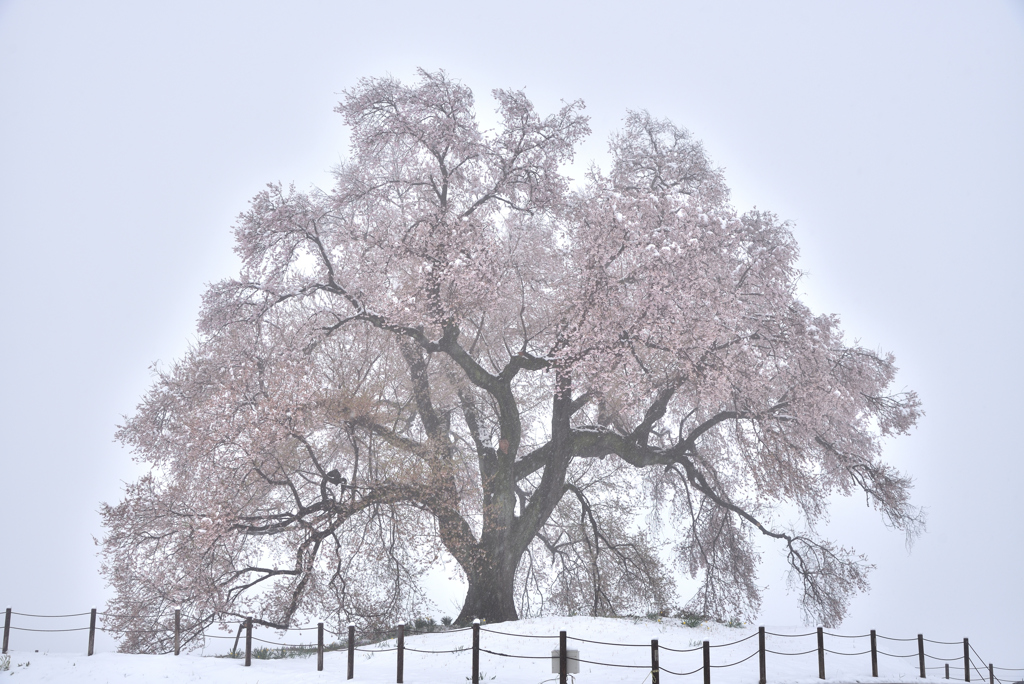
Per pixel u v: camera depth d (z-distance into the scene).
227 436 23.50
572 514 32.56
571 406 28.47
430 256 25.77
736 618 31.92
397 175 29.44
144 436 27.69
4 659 17.64
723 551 33.53
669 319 25.30
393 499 24.31
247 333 27.80
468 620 25.19
